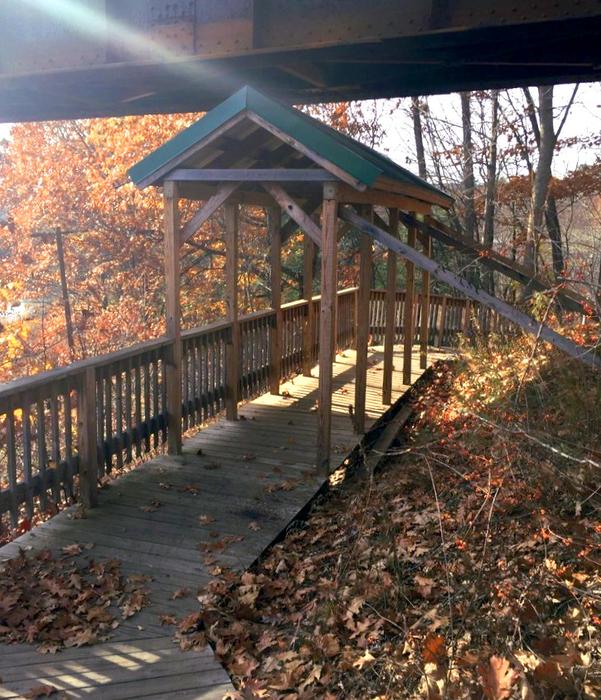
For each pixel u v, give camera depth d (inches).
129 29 237.1
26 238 734.5
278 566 182.4
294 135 221.1
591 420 213.0
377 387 379.9
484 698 108.7
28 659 137.3
